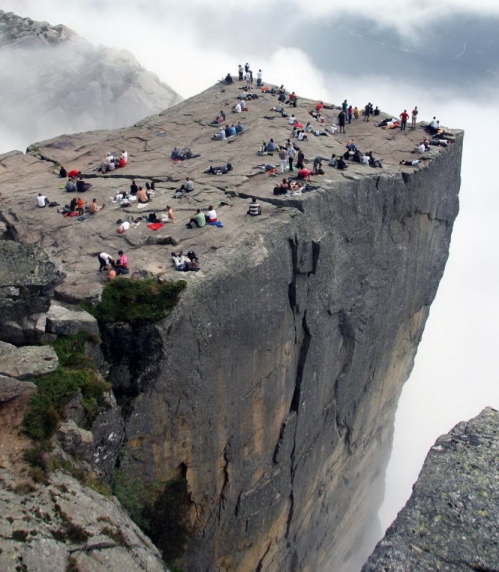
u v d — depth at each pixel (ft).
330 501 152.25
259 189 118.01
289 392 113.80
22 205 119.75
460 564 41.22
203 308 85.40
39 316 71.36
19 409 62.85
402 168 134.92
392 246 136.46
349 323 126.41
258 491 111.86
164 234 100.83
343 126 166.61
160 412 84.12
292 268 103.76
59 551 50.80
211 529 103.96
